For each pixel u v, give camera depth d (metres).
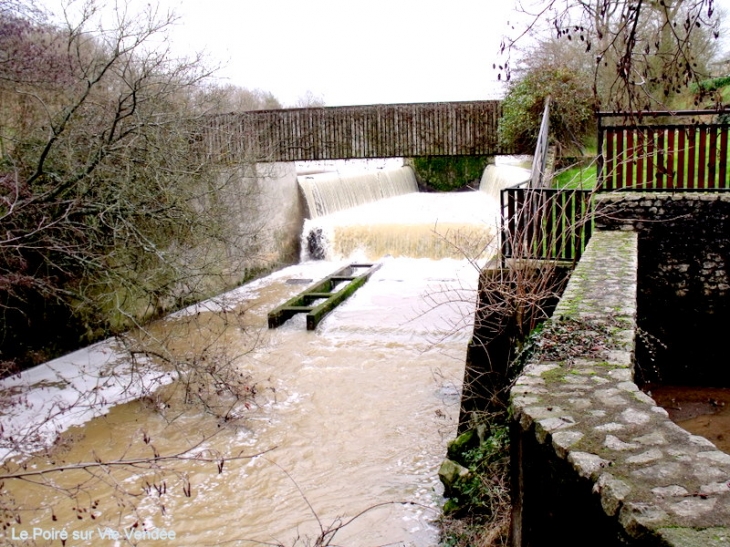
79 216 9.76
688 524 1.75
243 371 9.88
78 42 10.05
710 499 1.86
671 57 8.82
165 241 11.34
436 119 15.93
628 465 2.09
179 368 9.05
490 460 5.55
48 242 9.12
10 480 6.65
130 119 10.16
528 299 5.46
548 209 7.06
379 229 18.11
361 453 7.27
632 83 5.96
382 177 24.03
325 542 5.62
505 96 15.67
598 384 2.79
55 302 10.32
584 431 2.36
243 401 8.70
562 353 3.18
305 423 8.10
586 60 14.67
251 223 15.02
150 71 9.43
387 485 6.57
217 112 13.12
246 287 15.73
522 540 2.65
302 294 13.65
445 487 5.90
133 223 10.02
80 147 9.62
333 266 17.97
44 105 8.91
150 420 8.24
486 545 4.29
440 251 17.30
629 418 2.45
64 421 8.12
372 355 10.45
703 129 6.80
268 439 7.71
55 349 10.54
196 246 11.68
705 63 11.84
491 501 5.00
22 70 9.73
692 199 6.61
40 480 6.71
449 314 12.41
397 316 12.46
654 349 6.84
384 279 15.65
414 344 10.90
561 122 14.77
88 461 7.22
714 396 6.45
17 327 9.87
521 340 5.55
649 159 7.08
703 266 6.64
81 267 10.27
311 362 10.25
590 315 3.70
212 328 12.22
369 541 5.62
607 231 6.79
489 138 15.83
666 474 2.02
